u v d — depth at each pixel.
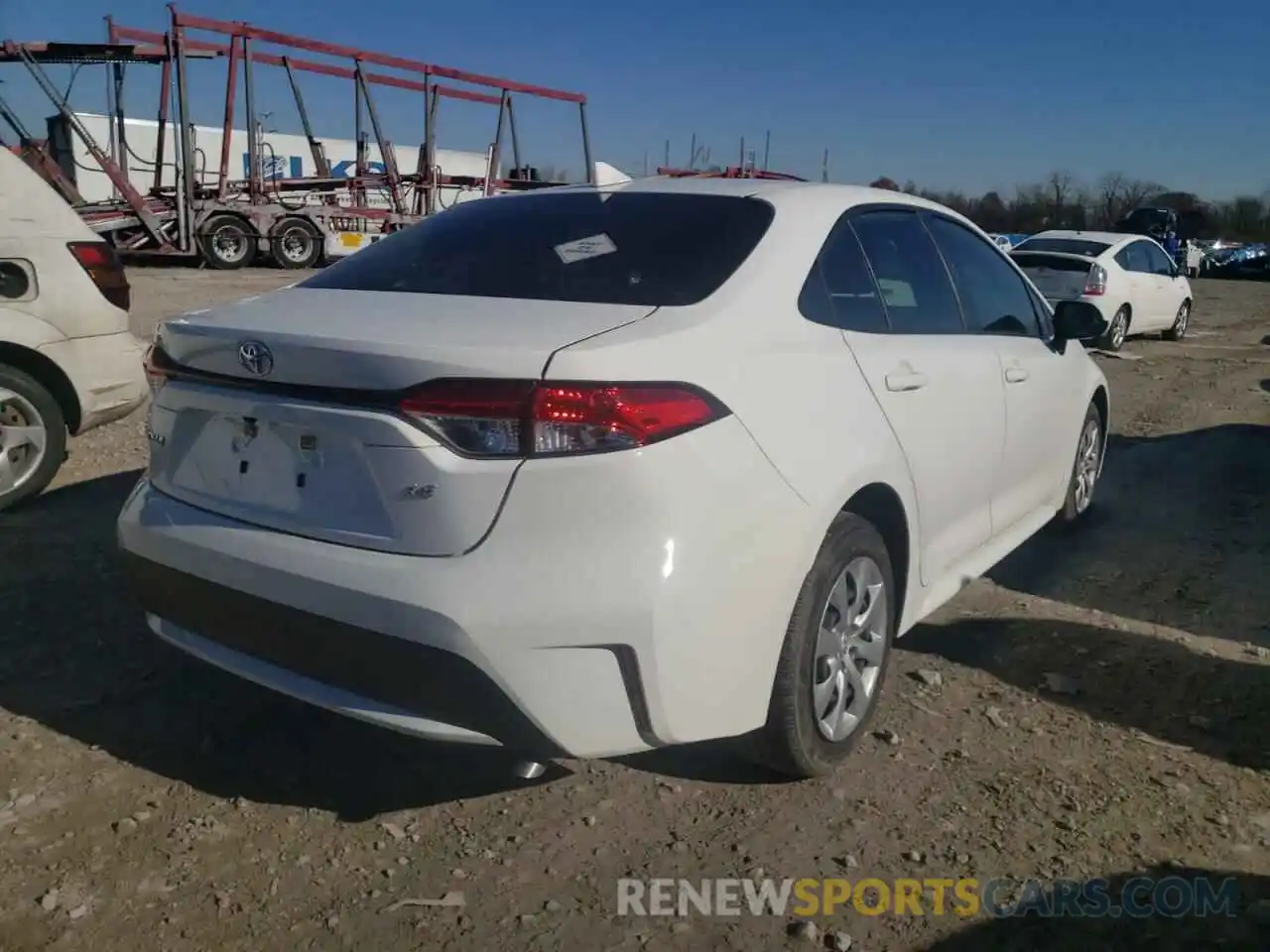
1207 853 2.86
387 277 3.26
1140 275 14.00
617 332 2.59
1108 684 3.80
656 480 2.44
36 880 2.63
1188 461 7.20
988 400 3.90
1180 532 5.61
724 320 2.80
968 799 3.07
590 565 2.40
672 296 2.89
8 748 3.19
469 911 2.58
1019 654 4.04
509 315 2.74
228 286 17.53
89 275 5.43
